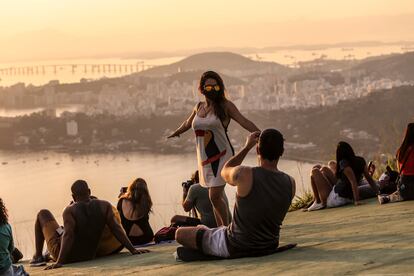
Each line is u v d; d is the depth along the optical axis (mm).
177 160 92500
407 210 8969
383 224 7906
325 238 7496
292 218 10469
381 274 5062
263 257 6555
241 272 5930
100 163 104250
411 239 6461
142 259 7871
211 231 6855
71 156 122562
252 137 6691
